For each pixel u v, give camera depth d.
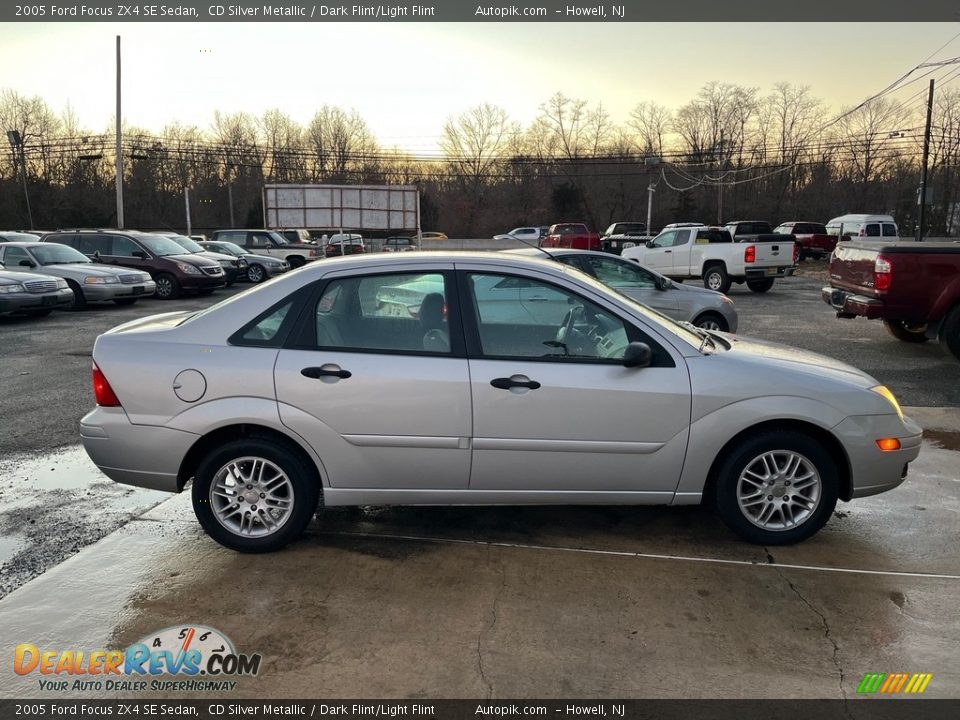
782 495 3.81
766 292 19.84
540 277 3.77
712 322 9.21
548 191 64.94
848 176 55.56
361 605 3.27
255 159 62.25
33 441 5.88
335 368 3.62
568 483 3.75
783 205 57.78
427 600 3.32
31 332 12.13
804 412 3.67
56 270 15.32
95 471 5.15
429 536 4.02
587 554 3.80
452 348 3.68
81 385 7.95
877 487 3.82
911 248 8.79
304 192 28.42
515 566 3.66
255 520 3.77
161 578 3.52
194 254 19.86
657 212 62.12
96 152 51.09
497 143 65.50
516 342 3.72
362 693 2.68
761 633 3.06
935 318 8.82
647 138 63.78
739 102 59.97
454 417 3.64
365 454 3.68
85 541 3.97
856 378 3.92
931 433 6.07
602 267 9.05
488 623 3.13
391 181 65.25
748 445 3.73
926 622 3.15
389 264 3.77
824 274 26.69
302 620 3.15
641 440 3.68
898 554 3.80
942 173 48.12
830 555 3.79
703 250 19.38
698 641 3.00
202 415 3.63
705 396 3.66
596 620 3.15
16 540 3.99
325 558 3.74
